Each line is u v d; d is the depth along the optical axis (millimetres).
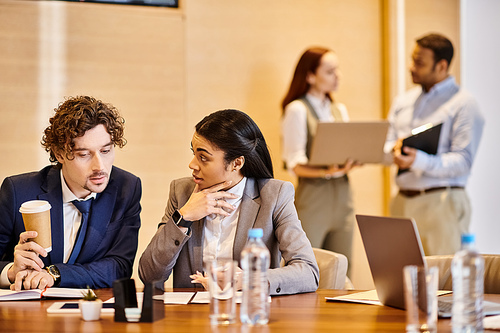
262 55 4961
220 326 1545
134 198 2490
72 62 4508
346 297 1941
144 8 4613
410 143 4008
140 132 4602
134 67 4598
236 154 2188
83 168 2236
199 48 4867
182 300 1907
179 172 4660
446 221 4168
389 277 1745
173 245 2166
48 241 2125
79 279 2211
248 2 4941
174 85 4660
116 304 1621
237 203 2289
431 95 4301
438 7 5016
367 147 4160
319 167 4301
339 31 5086
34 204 2090
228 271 1594
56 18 4484
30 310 1814
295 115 4406
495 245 5086
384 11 5137
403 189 4293
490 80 5055
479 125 4211
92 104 2250
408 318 1435
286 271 2041
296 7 5016
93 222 2373
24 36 4430
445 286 2275
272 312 1729
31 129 4441
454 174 4113
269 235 2240
